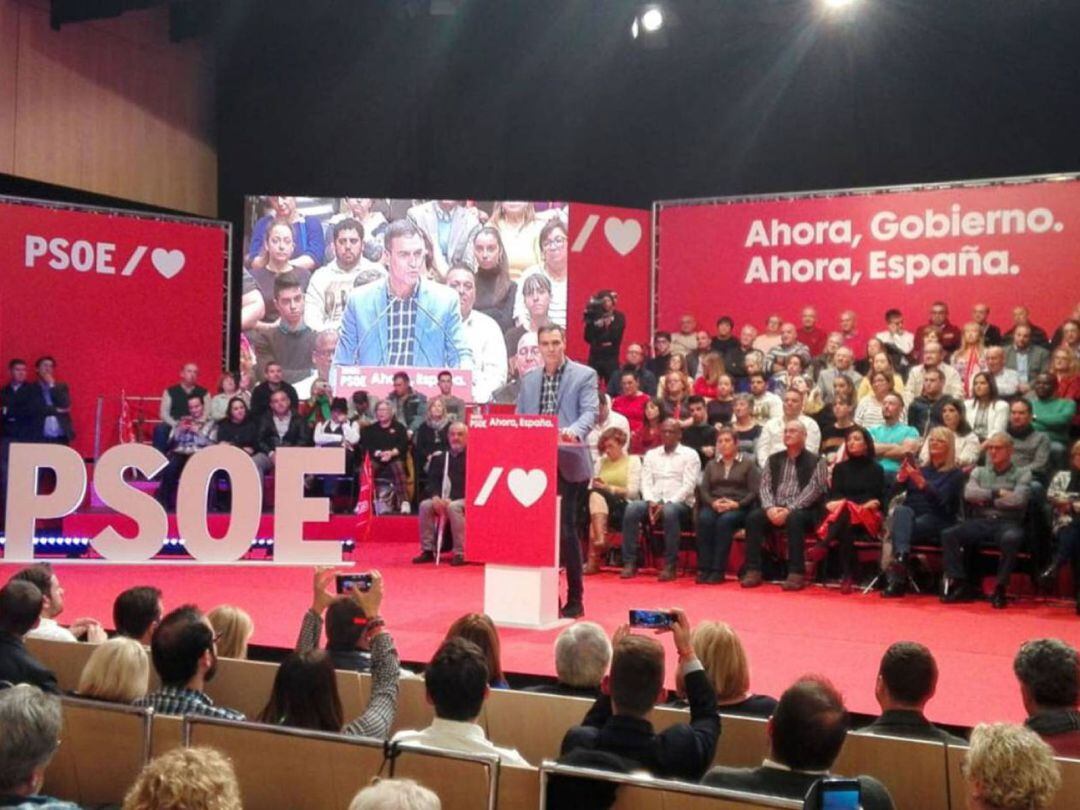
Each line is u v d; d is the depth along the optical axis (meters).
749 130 13.59
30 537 8.94
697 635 3.78
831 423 10.69
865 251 11.23
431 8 12.90
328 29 14.08
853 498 8.69
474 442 6.70
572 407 6.88
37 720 2.21
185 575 8.68
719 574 8.94
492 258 12.93
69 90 12.34
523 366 12.88
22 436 11.64
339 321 13.10
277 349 13.15
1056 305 10.45
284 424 11.80
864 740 3.13
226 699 4.18
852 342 11.24
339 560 9.30
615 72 13.84
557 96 14.05
